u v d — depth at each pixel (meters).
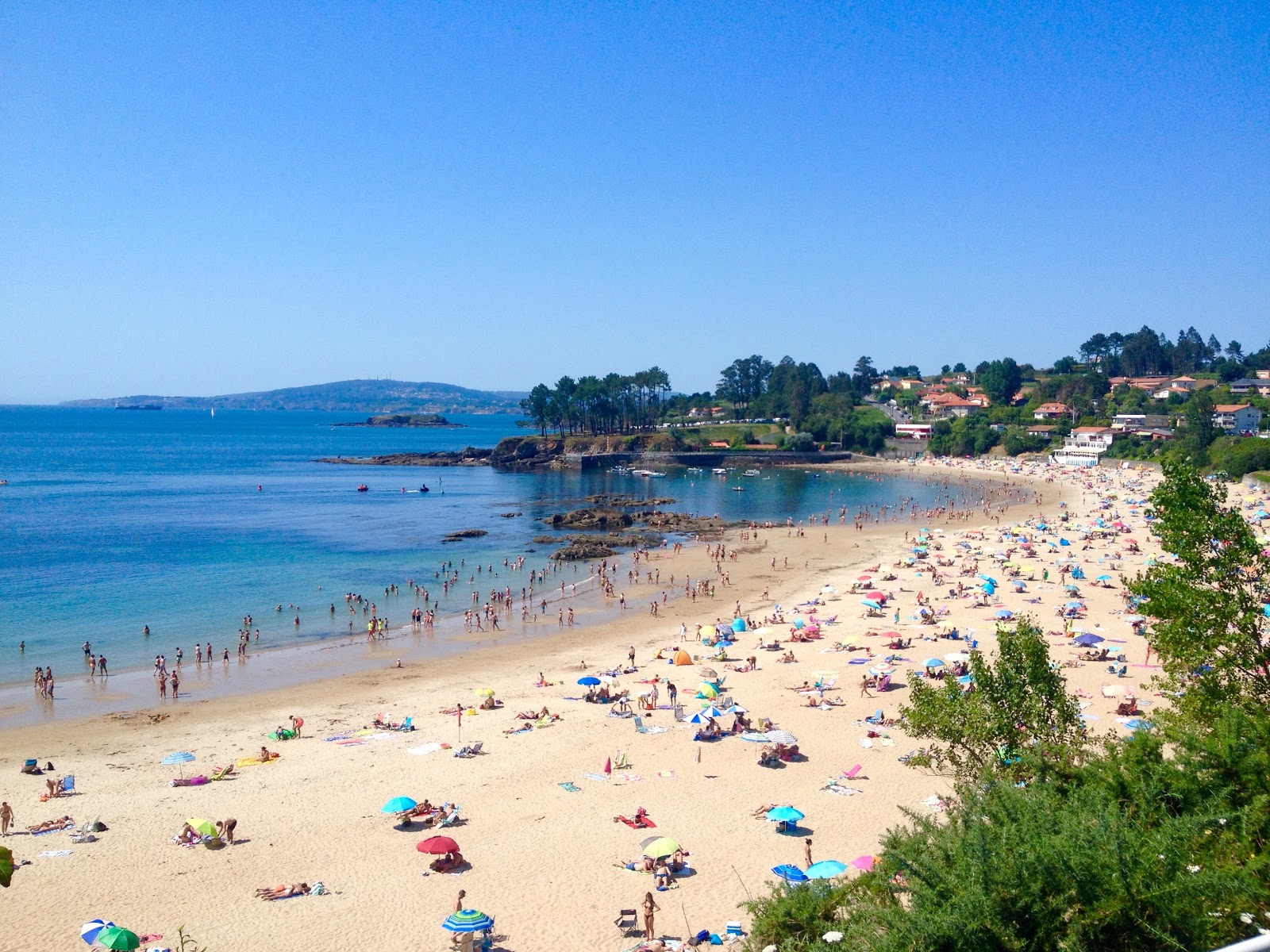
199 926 27.78
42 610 74.19
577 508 149.62
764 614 73.44
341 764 41.12
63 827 34.53
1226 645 24.47
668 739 43.75
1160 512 26.52
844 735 44.09
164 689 52.75
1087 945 14.16
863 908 16.86
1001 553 100.44
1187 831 15.66
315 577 89.94
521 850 32.66
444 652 62.94
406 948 26.69
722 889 29.59
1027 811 16.94
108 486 176.12
